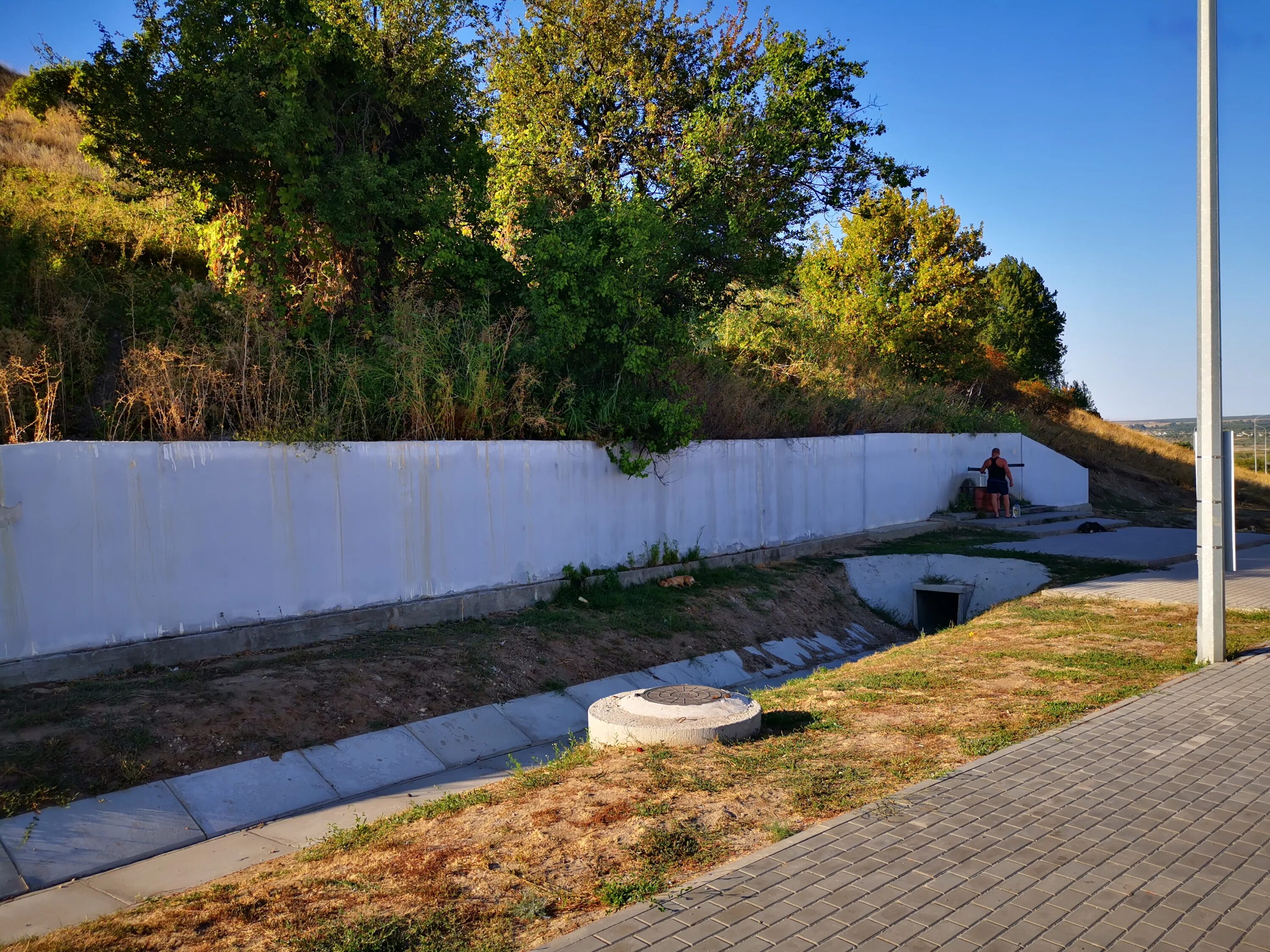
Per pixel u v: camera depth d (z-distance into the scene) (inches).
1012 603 509.7
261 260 488.4
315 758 289.9
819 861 175.2
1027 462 1008.2
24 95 490.0
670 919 152.9
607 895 164.7
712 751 255.0
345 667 341.1
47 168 757.3
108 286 448.5
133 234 563.8
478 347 476.4
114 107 451.2
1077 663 348.2
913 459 846.5
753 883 166.7
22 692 285.0
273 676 322.7
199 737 279.1
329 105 503.8
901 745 254.4
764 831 195.6
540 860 185.6
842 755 247.4
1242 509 1294.3
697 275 703.1
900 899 159.0
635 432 526.0
